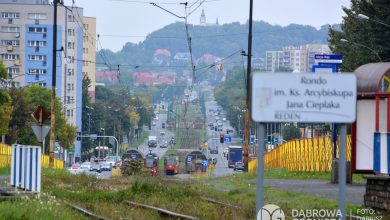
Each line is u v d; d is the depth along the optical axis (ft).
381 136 123.75
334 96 61.87
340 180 63.31
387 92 137.28
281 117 61.46
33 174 133.18
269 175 254.68
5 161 231.91
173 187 173.47
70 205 123.54
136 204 133.59
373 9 332.39
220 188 192.34
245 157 292.40
